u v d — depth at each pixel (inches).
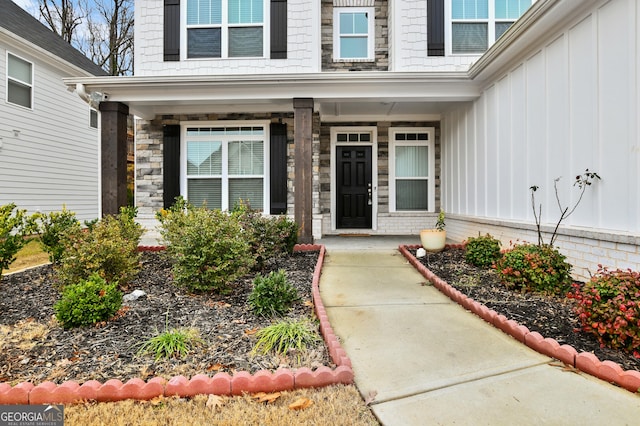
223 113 311.1
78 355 96.7
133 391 80.8
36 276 185.8
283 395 82.4
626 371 84.4
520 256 150.6
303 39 300.8
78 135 454.9
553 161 178.1
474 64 229.5
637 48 131.6
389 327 121.3
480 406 77.8
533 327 113.1
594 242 152.1
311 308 135.6
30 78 380.8
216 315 126.0
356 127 335.9
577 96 161.3
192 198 315.3
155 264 205.9
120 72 767.1
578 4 153.7
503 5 292.8
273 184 308.3
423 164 338.3
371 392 83.2
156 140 315.3
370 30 321.1
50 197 409.1
